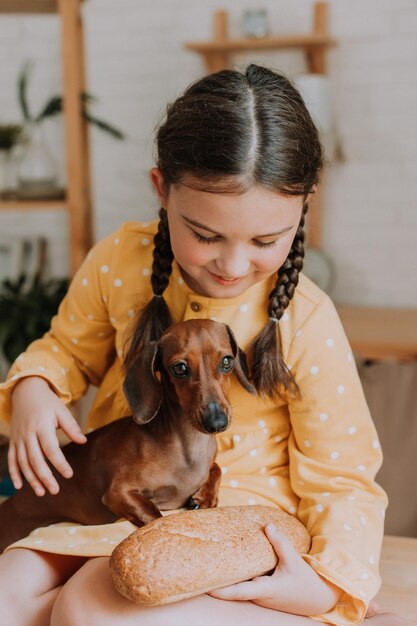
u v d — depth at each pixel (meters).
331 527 1.00
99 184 2.94
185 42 2.74
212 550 0.83
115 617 0.81
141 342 1.05
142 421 0.92
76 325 1.18
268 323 1.04
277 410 1.14
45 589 0.92
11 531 1.08
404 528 1.58
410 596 1.07
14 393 1.08
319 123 2.25
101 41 2.83
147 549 0.80
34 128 2.61
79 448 1.03
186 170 0.88
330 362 1.06
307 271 2.49
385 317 2.43
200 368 0.87
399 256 2.62
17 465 1.02
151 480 0.95
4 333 2.49
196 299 1.07
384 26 2.49
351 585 0.91
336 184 2.63
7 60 3.01
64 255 3.08
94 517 1.01
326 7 2.52
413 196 2.57
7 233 3.11
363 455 1.09
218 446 1.14
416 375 1.78
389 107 2.54
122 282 1.13
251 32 2.51
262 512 0.96
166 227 1.02
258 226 0.88
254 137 0.87
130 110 2.85
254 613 0.87
